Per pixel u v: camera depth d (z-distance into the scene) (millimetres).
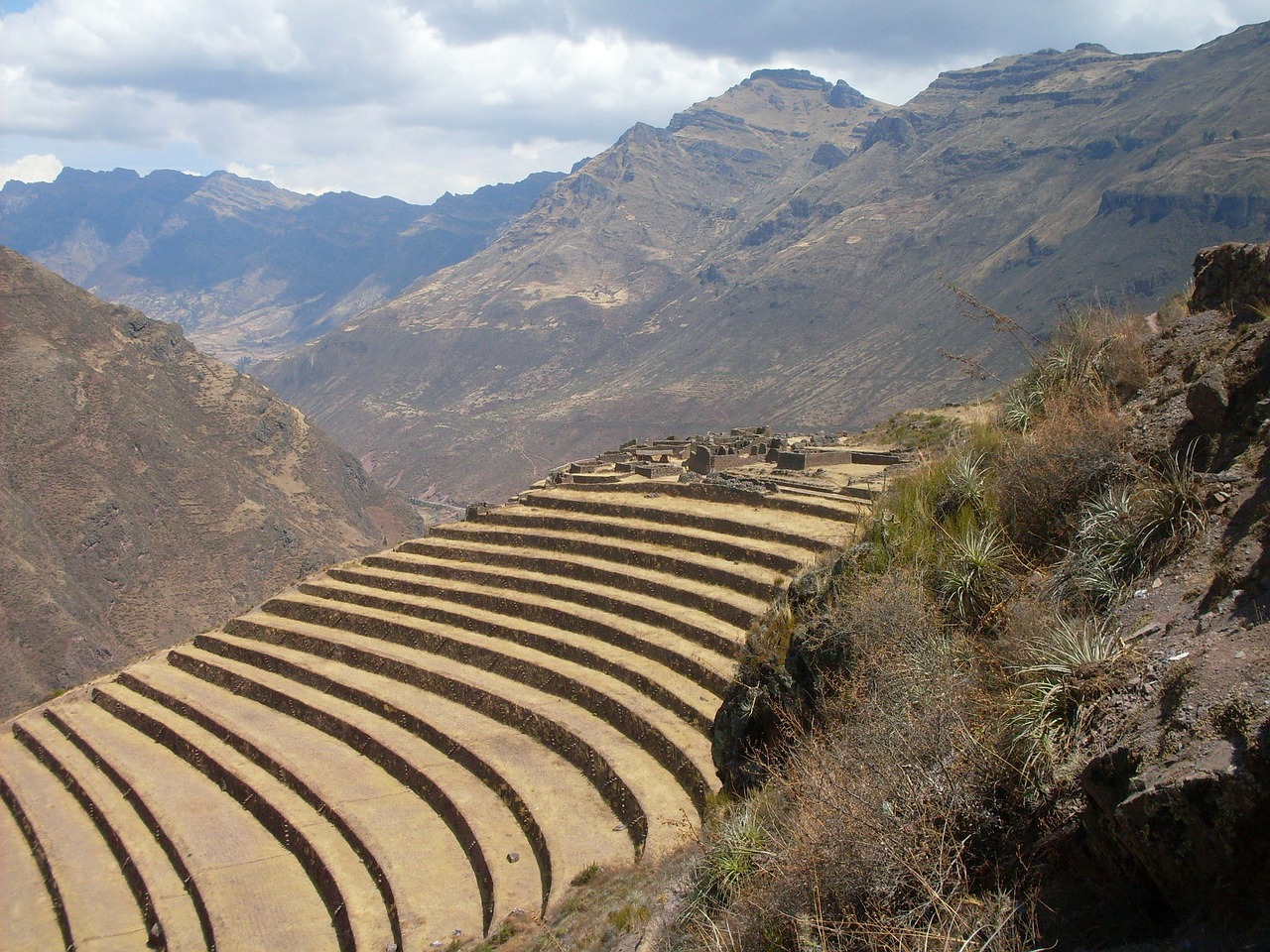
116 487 160375
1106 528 12305
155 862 30453
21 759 41750
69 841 33812
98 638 130875
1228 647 8461
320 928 25062
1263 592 9070
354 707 36625
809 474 41094
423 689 36125
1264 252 15719
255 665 43719
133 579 151000
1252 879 6996
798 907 10273
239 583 162500
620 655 31453
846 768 11328
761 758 15367
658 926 13914
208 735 38312
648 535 38156
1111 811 8148
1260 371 12359
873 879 9711
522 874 23375
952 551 14461
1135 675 9500
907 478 17609
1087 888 8414
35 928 29609
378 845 26594
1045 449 14781
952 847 9570
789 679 15305
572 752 28156
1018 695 10375
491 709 32562
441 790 28359
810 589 16469
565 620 35562
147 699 43906
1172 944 7227
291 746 34750
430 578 44688
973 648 12156
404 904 23469
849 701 13141
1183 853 7383
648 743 26594
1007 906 8594
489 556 43844
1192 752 7633
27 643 121250
